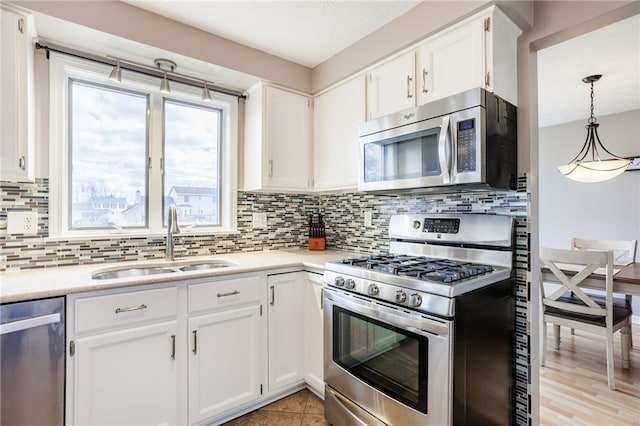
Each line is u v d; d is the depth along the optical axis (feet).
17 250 5.52
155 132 7.09
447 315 4.03
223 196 8.04
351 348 5.38
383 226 7.65
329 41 6.93
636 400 6.75
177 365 5.23
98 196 6.48
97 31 5.41
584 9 4.74
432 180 5.20
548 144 13.52
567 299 8.68
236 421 5.87
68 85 6.13
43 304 4.17
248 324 6.01
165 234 7.06
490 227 5.45
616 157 10.62
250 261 6.66
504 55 5.08
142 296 4.90
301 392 6.77
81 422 4.43
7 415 3.97
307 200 9.35
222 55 6.75
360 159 6.41
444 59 5.44
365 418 5.07
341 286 5.49
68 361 4.36
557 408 6.48
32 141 5.41
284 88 7.79
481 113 4.62
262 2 5.65
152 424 4.99
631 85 9.21
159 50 6.06
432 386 4.16
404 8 5.83
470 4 4.97
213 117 7.97
